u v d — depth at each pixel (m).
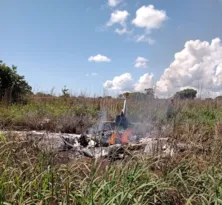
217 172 4.10
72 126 9.18
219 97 13.48
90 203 2.97
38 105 13.53
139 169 3.77
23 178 3.61
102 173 3.67
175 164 4.20
